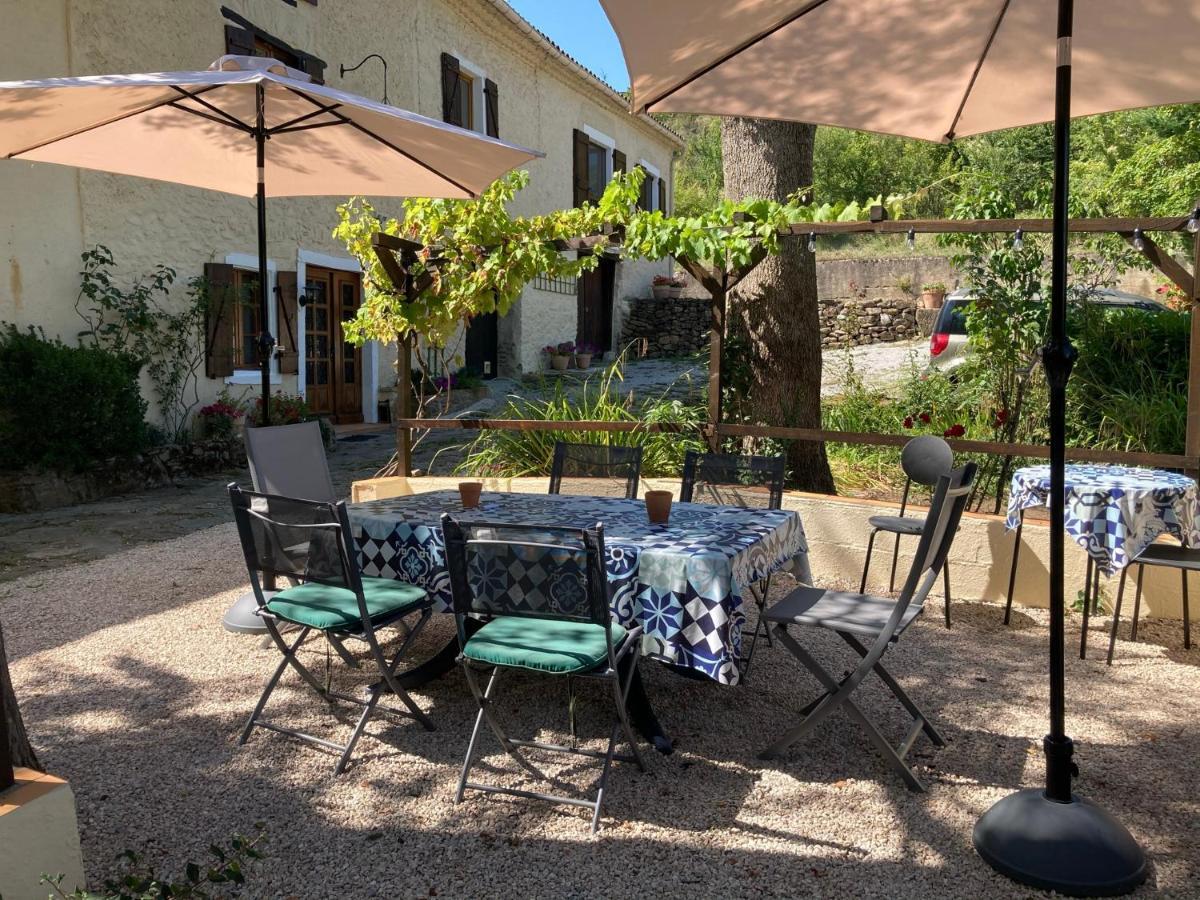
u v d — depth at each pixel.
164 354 9.48
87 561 5.93
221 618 4.72
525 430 6.49
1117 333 6.61
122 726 3.45
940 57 3.19
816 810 2.83
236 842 2.17
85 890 2.01
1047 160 19.17
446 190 5.48
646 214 5.66
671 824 2.75
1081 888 2.38
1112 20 2.98
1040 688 3.83
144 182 9.22
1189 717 3.53
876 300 17.19
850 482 7.02
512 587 2.89
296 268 11.30
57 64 8.26
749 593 5.12
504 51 15.19
